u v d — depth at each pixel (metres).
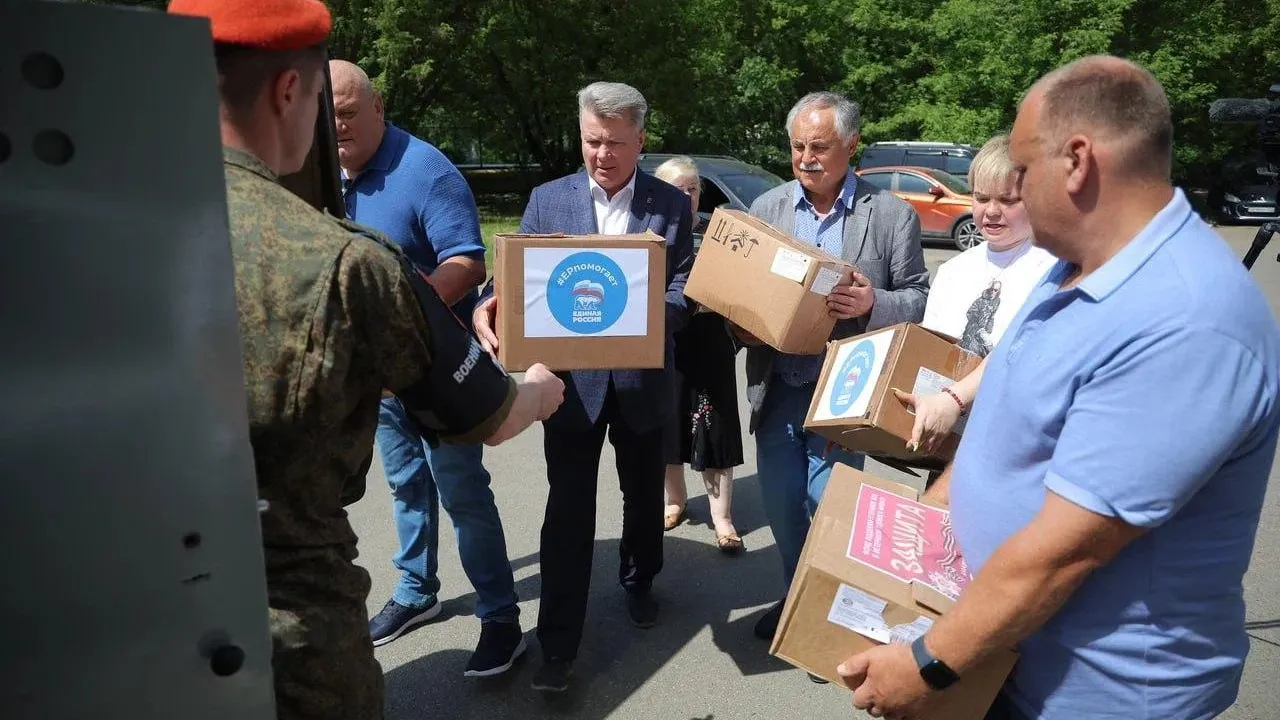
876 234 3.14
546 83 21.16
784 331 2.77
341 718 1.39
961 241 15.43
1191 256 1.38
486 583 3.23
